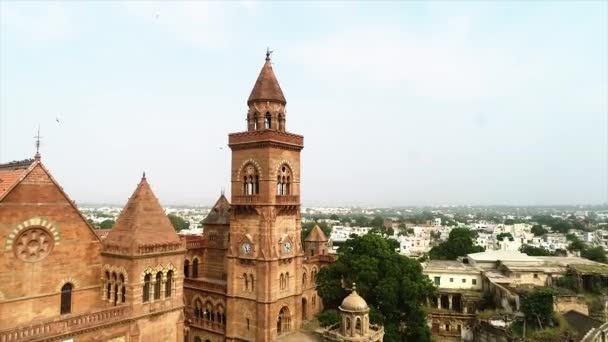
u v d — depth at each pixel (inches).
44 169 1712.6
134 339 1750.7
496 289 3516.2
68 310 1772.9
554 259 4293.8
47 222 1702.8
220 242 3056.1
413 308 2591.0
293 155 2630.4
